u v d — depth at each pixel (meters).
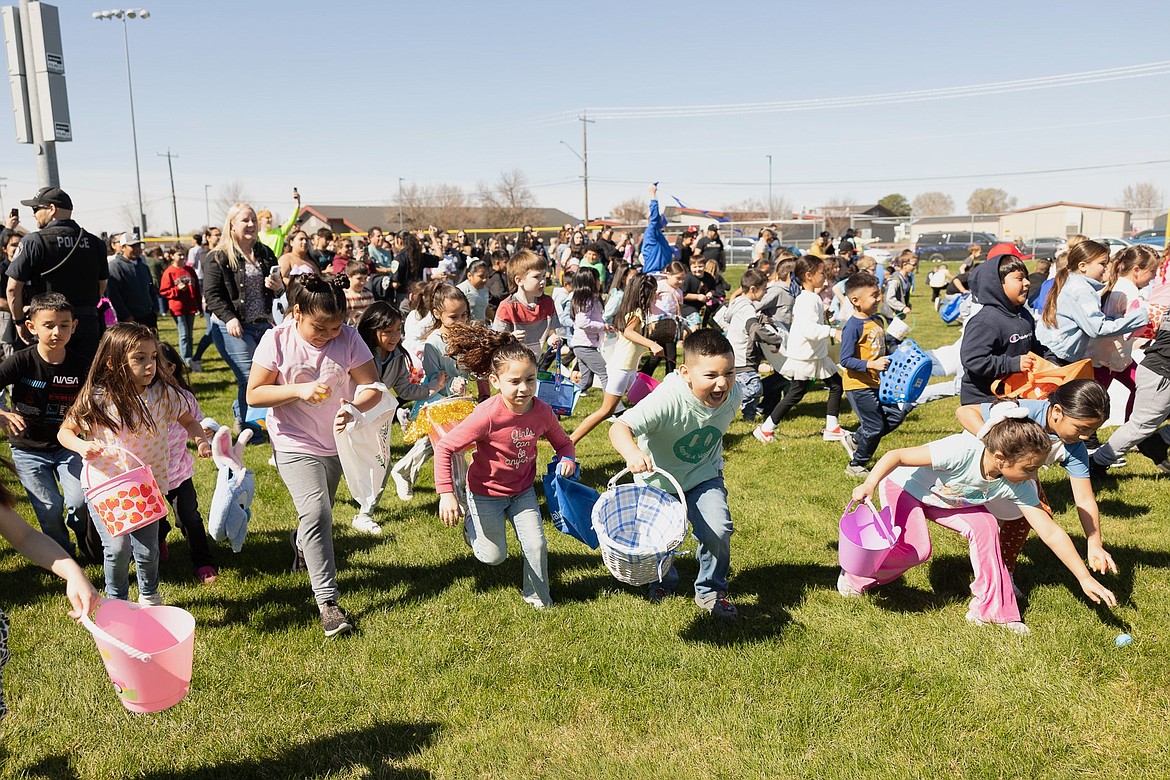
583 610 4.31
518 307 7.18
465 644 3.98
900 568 4.29
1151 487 6.05
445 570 4.85
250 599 4.48
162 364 4.27
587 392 10.21
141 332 4.00
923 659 3.80
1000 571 4.12
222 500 4.29
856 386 6.44
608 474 6.69
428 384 5.73
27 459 4.52
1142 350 6.48
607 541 3.64
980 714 3.40
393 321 5.37
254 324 7.30
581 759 3.15
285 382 4.11
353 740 3.26
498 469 4.17
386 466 4.65
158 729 3.31
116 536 3.79
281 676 3.70
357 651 3.92
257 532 5.46
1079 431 4.02
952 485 4.11
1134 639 3.90
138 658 2.68
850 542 4.11
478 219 71.81
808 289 7.42
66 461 4.59
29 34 7.55
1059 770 3.07
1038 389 5.05
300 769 3.10
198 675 3.69
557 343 7.41
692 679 3.66
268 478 6.60
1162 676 3.60
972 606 4.17
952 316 12.16
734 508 5.86
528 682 3.66
